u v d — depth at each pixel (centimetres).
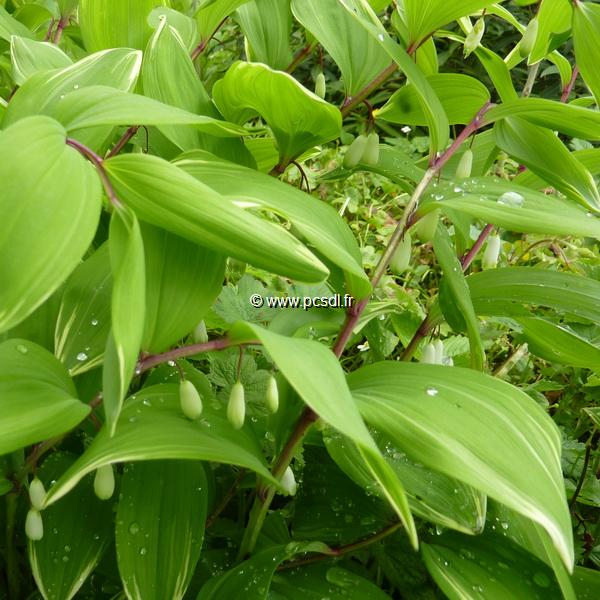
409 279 78
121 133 43
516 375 63
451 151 36
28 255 20
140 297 22
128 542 31
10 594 37
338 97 129
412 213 34
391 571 38
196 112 35
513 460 24
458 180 34
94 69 31
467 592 31
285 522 41
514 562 33
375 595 33
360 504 39
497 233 41
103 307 32
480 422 26
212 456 26
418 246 82
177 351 28
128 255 22
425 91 33
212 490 39
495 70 40
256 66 29
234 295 44
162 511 32
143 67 34
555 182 36
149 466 33
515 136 37
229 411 28
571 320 44
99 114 25
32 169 21
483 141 47
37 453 30
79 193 21
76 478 24
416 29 37
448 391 27
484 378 29
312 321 39
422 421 25
